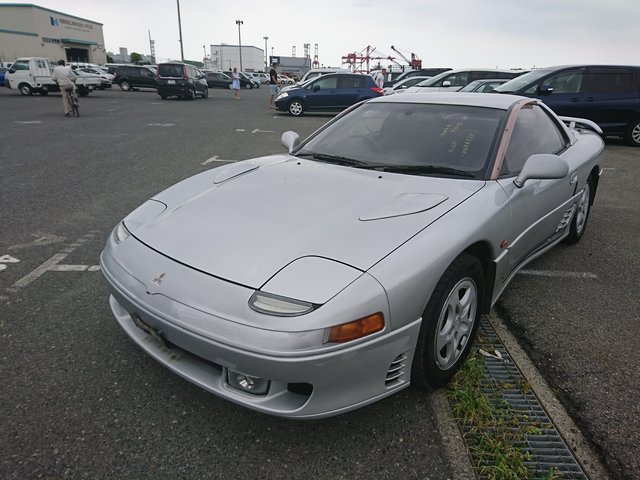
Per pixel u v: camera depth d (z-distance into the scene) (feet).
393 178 8.36
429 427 6.58
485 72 45.70
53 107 53.11
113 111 50.47
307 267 5.84
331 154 9.87
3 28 164.35
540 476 5.83
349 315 5.47
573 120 14.80
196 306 5.81
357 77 51.85
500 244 7.84
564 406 7.04
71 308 9.42
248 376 5.71
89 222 14.42
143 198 17.06
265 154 26.30
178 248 6.58
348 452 6.14
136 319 6.66
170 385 7.28
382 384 6.12
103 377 7.41
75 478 5.66
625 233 14.62
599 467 6.00
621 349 8.46
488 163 8.52
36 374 7.45
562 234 11.78
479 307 7.78
